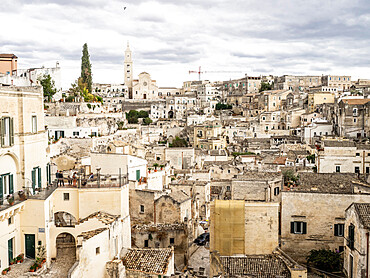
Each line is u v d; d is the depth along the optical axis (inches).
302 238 2118.6
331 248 2096.5
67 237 1914.4
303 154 4726.9
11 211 1576.0
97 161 2605.8
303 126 6240.2
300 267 1752.0
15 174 1705.2
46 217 1708.9
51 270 1631.4
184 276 1900.8
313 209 2111.2
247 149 5974.4
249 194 2358.5
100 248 1699.1
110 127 4766.2
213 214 2073.1
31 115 1807.3
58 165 2992.1
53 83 5167.3
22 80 3629.4
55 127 3954.2
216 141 6333.7
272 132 7042.3
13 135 1662.2
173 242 2421.3
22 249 1692.9
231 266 1814.7
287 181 3014.3
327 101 7145.7
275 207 2033.7
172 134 7544.3
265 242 2039.9
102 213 1883.6
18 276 1520.7
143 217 2591.0
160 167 3361.2
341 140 3846.0
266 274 1753.2
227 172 4264.3
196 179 3897.6
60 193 1929.1
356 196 2065.7
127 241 2030.0
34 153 1829.5
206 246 2696.9
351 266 1786.4
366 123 4995.1
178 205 2524.6
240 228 2030.0
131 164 2662.4
